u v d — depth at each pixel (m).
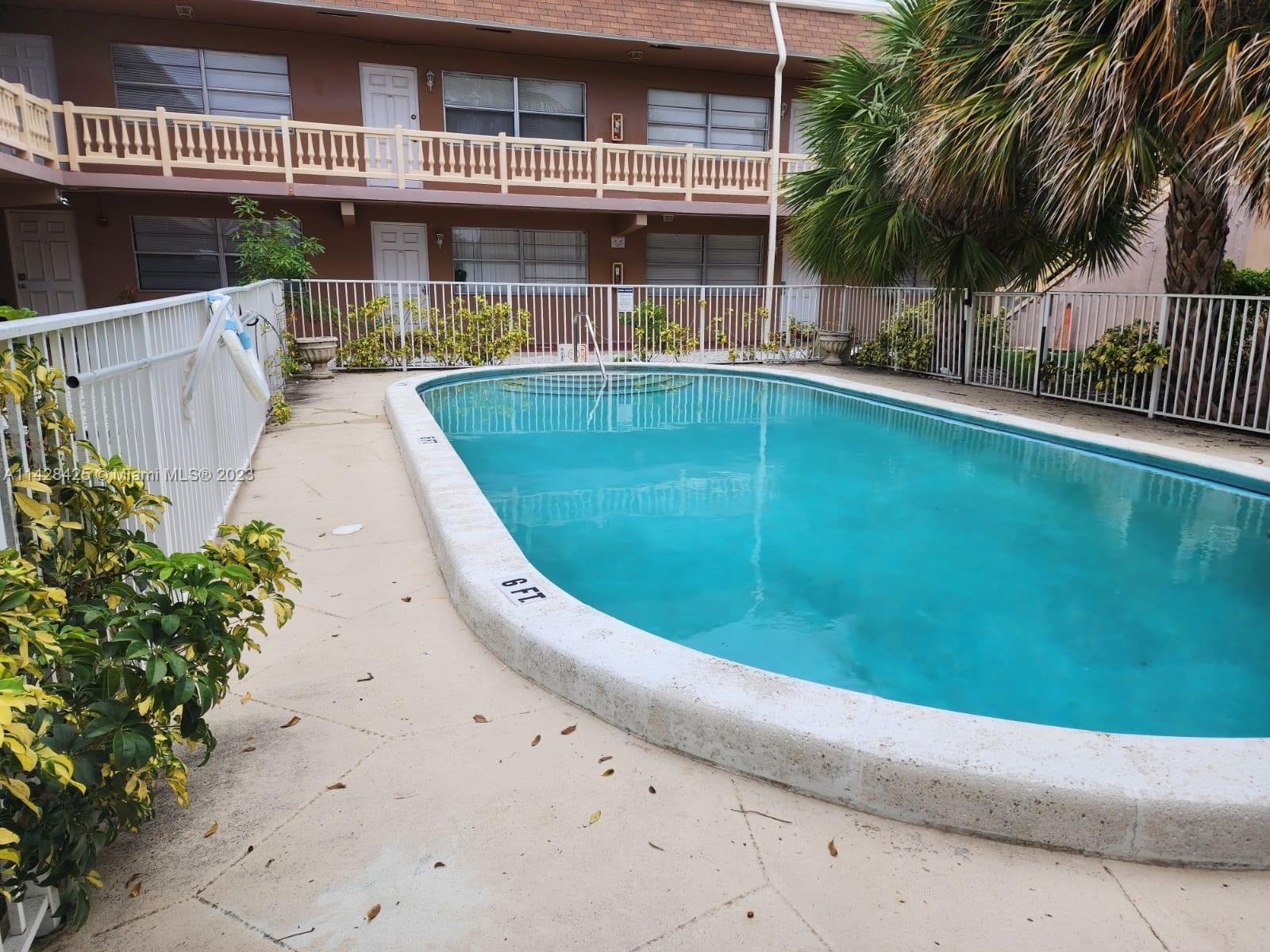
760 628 3.71
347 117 13.25
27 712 1.32
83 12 11.75
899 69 9.45
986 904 1.74
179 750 2.24
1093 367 8.34
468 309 12.63
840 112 10.55
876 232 10.01
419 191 12.73
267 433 7.10
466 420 9.07
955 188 8.17
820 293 13.73
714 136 15.20
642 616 3.86
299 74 12.90
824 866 1.84
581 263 15.07
